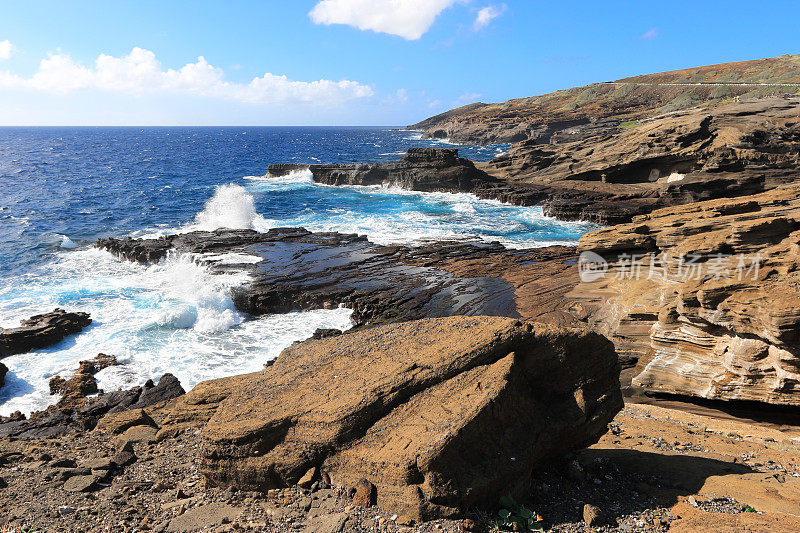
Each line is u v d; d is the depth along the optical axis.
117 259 31.31
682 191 45.75
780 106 66.88
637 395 15.38
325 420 6.94
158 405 13.02
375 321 22.25
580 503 6.73
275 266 28.22
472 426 6.44
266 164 99.50
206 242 32.12
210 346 19.95
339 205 51.88
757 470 8.35
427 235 38.38
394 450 6.39
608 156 59.62
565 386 7.75
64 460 8.77
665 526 6.17
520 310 21.97
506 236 38.69
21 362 18.31
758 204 22.44
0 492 7.68
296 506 6.45
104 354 18.84
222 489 7.23
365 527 5.96
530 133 145.12
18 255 32.19
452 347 7.76
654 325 15.49
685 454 9.30
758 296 12.89
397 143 185.12
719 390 13.55
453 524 5.91
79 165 95.69
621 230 24.56
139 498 7.30
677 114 74.19
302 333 21.41
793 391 12.36
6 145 169.75
